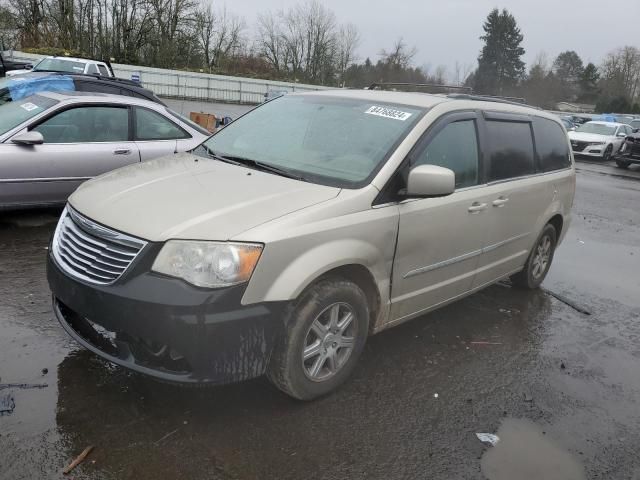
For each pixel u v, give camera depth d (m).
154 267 2.76
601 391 3.91
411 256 3.66
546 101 76.38
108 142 6.49
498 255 4.72
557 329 4.91
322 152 3.76
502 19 75.38
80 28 44.84
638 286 6.45
